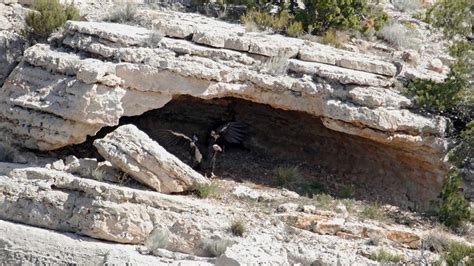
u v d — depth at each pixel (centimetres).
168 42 9656
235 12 11312
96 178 9019
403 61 10806
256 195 9356
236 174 9900
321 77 9619
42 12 10431
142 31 9912
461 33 10094
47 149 9512
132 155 8975
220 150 9719
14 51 10306
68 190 8844
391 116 9494
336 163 10281
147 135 9475
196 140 9881
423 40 11562
